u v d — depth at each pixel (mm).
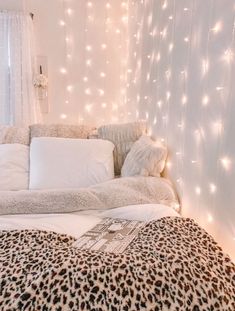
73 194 1543
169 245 953
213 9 1212
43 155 2113
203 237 1048
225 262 930
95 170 2090
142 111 2426
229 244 1104
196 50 1391
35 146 2191
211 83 1233
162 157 1877
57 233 1117
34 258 884
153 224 1141
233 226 1073
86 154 2150
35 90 2854
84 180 2049
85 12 2904
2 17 2689
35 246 971
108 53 2990
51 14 2850
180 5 1599
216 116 1191
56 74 2930
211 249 983
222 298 802
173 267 844
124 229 1240
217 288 820
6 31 2709
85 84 3000
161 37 1939
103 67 3002
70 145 2188
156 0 2039
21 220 1301
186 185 1549
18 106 2775
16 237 1032
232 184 1072
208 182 1276
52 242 1025
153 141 2115
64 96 2973
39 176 2033
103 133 2420
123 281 792
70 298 749
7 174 2047
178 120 1654
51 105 2959
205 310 775
